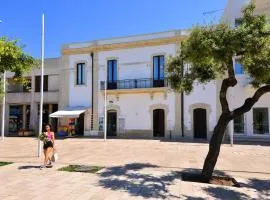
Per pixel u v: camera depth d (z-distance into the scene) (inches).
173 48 994.1
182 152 636.7
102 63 1088.8
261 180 392.2
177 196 312.5
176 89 472.7
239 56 385.4
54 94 1173.1
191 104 968.9
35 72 1208.2
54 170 427.2
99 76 1090.1
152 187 342.3
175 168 457.1
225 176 411.5
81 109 1087.0
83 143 826.2
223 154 617.0
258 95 393.4
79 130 1115.9
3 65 437.4
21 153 616.1
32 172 413.4
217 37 352.2
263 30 349.7
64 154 604.4
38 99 1202.0
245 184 370.9
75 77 1123.9
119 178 382.0
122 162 506.0
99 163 493.4
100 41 1092.5
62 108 1133.7
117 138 983.6
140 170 434.3
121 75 1058.7
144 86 1020.5
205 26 372.8
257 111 897.5
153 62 1021.8
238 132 911.7
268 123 884.6
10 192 315.9
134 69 1042.7
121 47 1063.0
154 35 1019.9
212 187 351.9
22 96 1227.2
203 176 385.4
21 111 1247.5
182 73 469.1
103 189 330.6
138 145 768.3
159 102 1002.1
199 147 723.4
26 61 463.5
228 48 344.2
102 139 944.3
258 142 847.7
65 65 1142.3
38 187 336.5
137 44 1039.6
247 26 353.1
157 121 1011.9
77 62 1125.7
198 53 363.6
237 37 342.3
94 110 1086.4
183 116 975.6
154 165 479.8
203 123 961.5
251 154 618.8
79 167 452.1
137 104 1030.4
